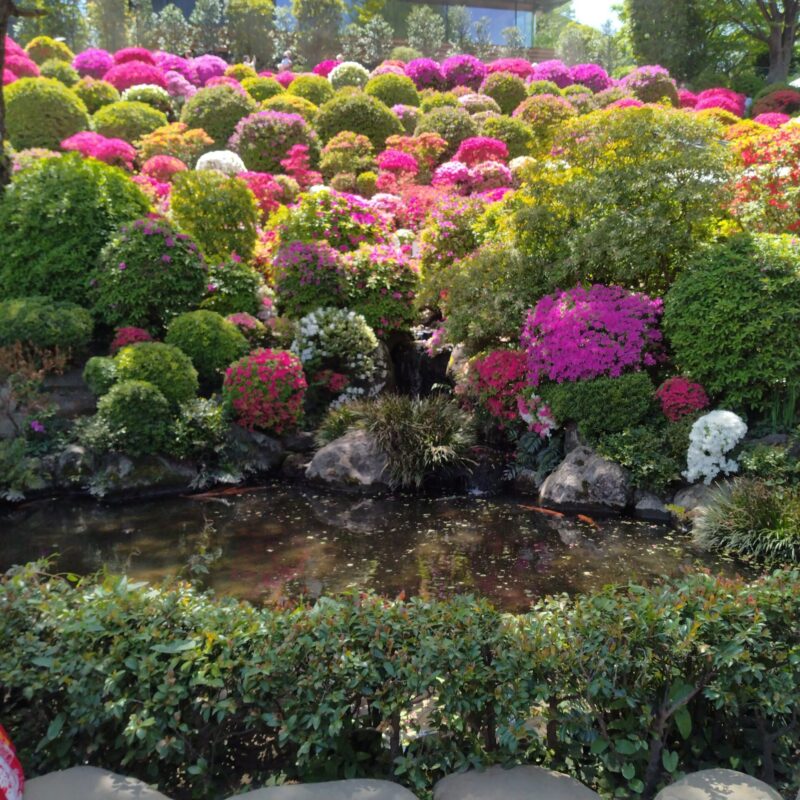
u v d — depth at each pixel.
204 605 2.92
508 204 9.13
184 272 9.35
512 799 2.45
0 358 8.01
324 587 5.29
